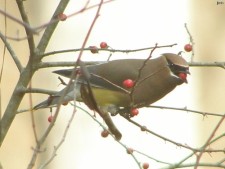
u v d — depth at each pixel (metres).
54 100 8.55
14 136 15.54
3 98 15.56
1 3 16.05
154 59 10.22
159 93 10.19
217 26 16.62
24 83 8.16
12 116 8.09
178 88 16.44
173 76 10.09
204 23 16.69
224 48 16.59
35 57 8.20
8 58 15.74
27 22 7.75
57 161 16.38
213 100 16.41
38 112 15.73
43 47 8.23
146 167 8.66
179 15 16.89
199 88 16.45
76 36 16.89
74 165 16.59
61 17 8.22
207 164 8.02
